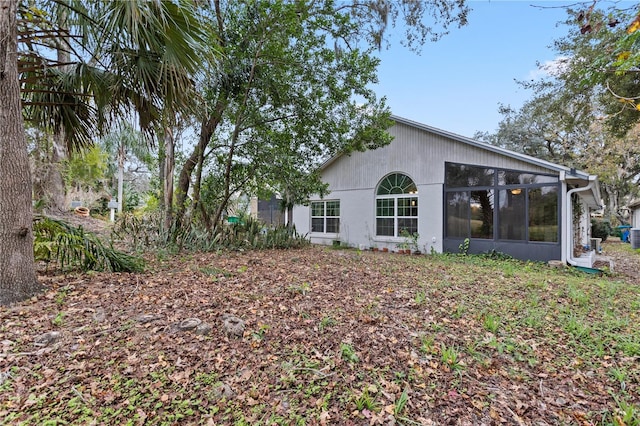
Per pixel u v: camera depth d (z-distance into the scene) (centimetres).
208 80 549
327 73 838
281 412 205
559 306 439
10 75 333
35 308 317
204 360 255
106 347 261
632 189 2403
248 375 241
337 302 416
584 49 960
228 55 742
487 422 206
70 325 290
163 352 260
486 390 241
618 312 424
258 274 538
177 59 416
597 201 1187
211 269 539
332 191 1329
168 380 227
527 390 244
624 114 970
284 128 889
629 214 2506
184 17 391
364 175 1226
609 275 766
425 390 237
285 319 344
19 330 274
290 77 823
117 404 202
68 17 404
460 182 981
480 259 867
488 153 925
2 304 320
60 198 1172
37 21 382
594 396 240
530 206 854
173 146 836
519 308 426
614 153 1862
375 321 355
